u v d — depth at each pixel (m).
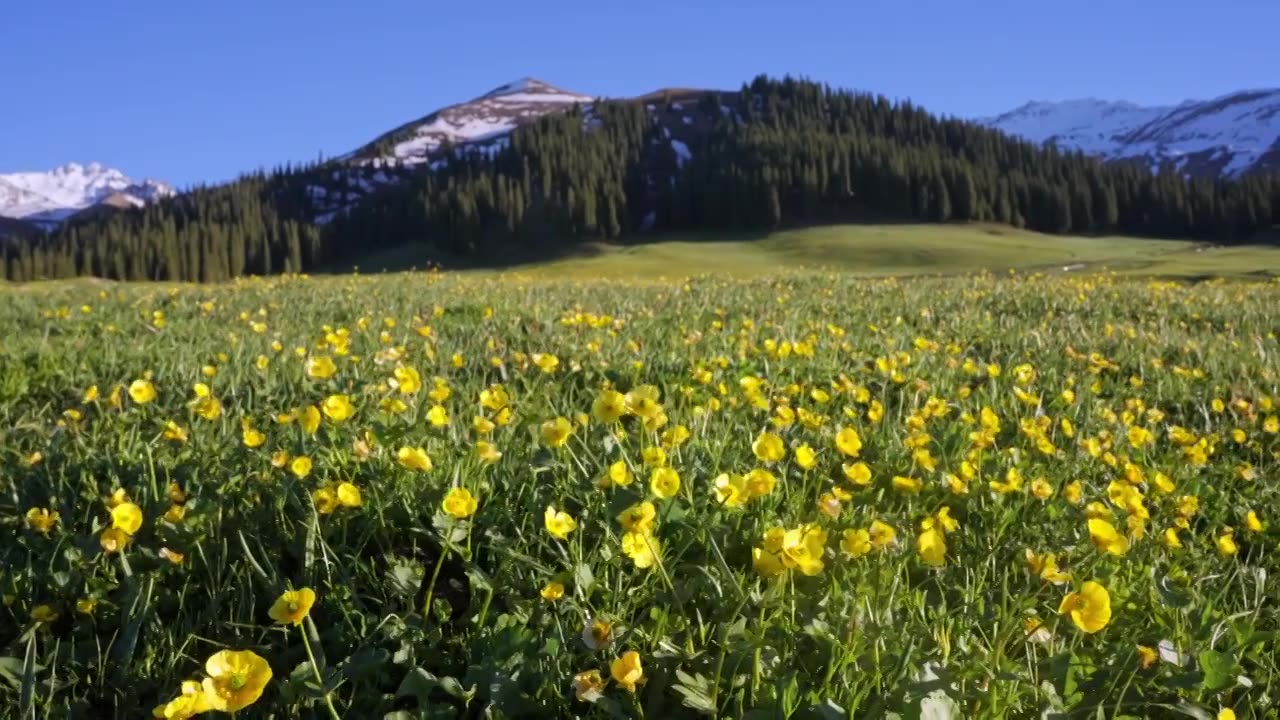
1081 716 2.40
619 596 2.75
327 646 2.63
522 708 2.35
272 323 8.61
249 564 2.89
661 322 8.51
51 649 2.57
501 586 2.80
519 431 4.01
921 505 3.61
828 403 5.16
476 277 19.19
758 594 2.67
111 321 8.44
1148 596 2.97
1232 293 14.52
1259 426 5.36
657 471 2.86
